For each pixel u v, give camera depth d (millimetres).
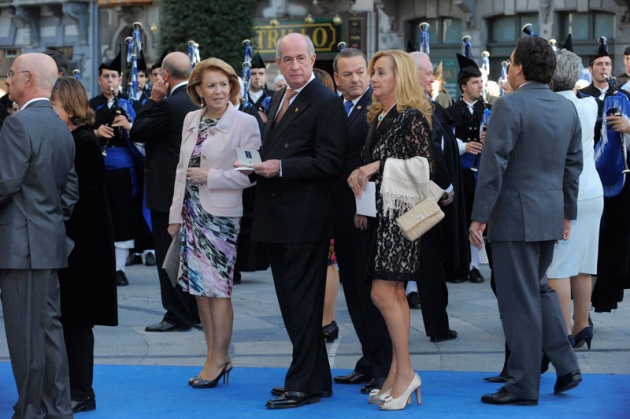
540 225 9469
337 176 9602
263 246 10148
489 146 9430
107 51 46656
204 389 10359
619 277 12711
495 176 9383
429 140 9273
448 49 36344
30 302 8570
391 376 9719
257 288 16875
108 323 9352
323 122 9609
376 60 9469
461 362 11445
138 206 17625
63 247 8719
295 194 9641
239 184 10289
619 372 10930
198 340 12695
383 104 9539
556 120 9547
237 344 12484
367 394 10125
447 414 9375
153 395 10133
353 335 12961
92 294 9273
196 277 10336
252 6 36156
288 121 9727
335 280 12547
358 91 10398
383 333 10094
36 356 8617
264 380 10719
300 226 9594
